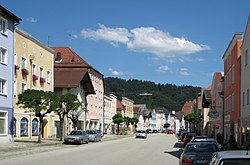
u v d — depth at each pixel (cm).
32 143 4012
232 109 4353
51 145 4088
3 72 3859
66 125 6109
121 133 9612
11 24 4034
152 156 2877
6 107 3931
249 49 3328
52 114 5669
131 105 13362
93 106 8088
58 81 6475
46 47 5481
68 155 2878
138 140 6312
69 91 6481
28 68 4825
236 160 746
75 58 7625
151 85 19538
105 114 9594
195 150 1564
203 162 1468
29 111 4472
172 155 3002
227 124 4806
